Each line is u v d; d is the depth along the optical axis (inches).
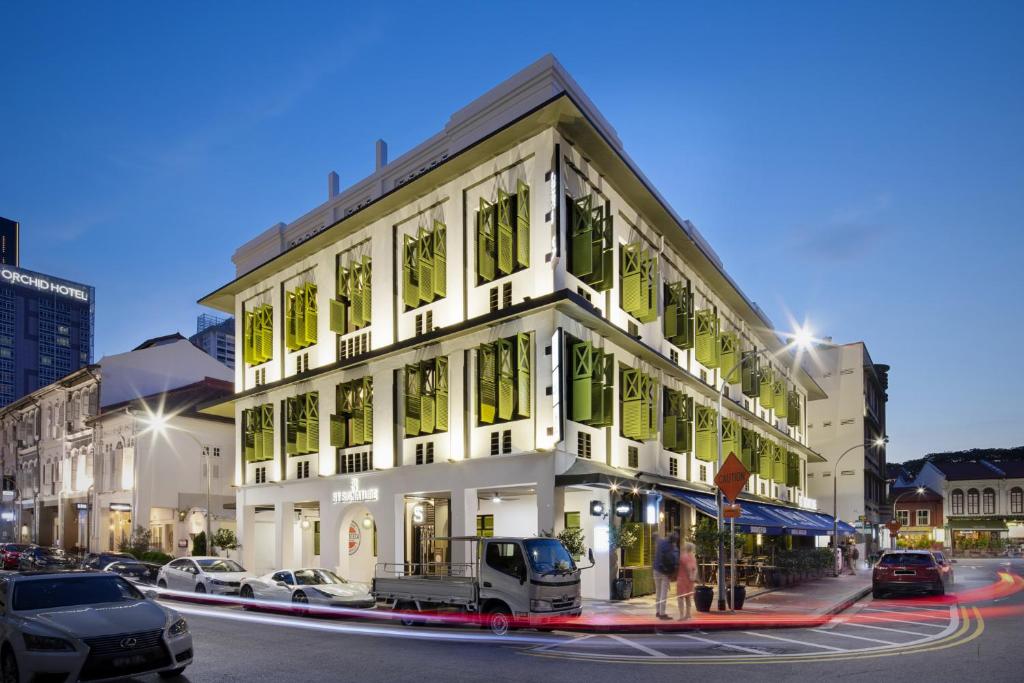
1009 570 2087.8
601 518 978.1
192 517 1955.0
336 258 1333.7
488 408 1005.2
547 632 700.0
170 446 1952.5
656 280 1214.3
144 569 1357.0
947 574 1268.5
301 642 620.4
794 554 1327.5
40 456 2373.3
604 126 1157.1
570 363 972.6
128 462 1924.2
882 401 3449.8
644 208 1210.0
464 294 1079.0
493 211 1047.0
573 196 1018.7
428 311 1136.2
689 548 768.3
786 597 1025.5
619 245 1138.7
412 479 1107.9
